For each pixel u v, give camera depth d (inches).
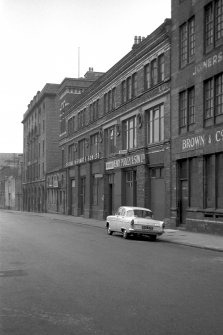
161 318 278.2
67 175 2258.9
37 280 406.6
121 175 1470.2
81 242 769.6
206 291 359.6
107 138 1653.5
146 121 1278.3
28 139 3587.6
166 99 1143.6
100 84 1686.8
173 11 1114.1
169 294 348.2
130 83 1409.9
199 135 978.7
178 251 659.4
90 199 1861.5
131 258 561.6
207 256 599.5
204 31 971.3
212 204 940.6
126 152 1378.0
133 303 318.3
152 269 472.4
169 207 1117.7
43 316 285.7
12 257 561.6
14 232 994.7
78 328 258.8
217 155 921.5
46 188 2834.6
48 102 2896.2
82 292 355.9
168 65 1134.4
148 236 946.1
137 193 1318.9
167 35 1131.3
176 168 1088.2
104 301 324.8
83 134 1950.1
